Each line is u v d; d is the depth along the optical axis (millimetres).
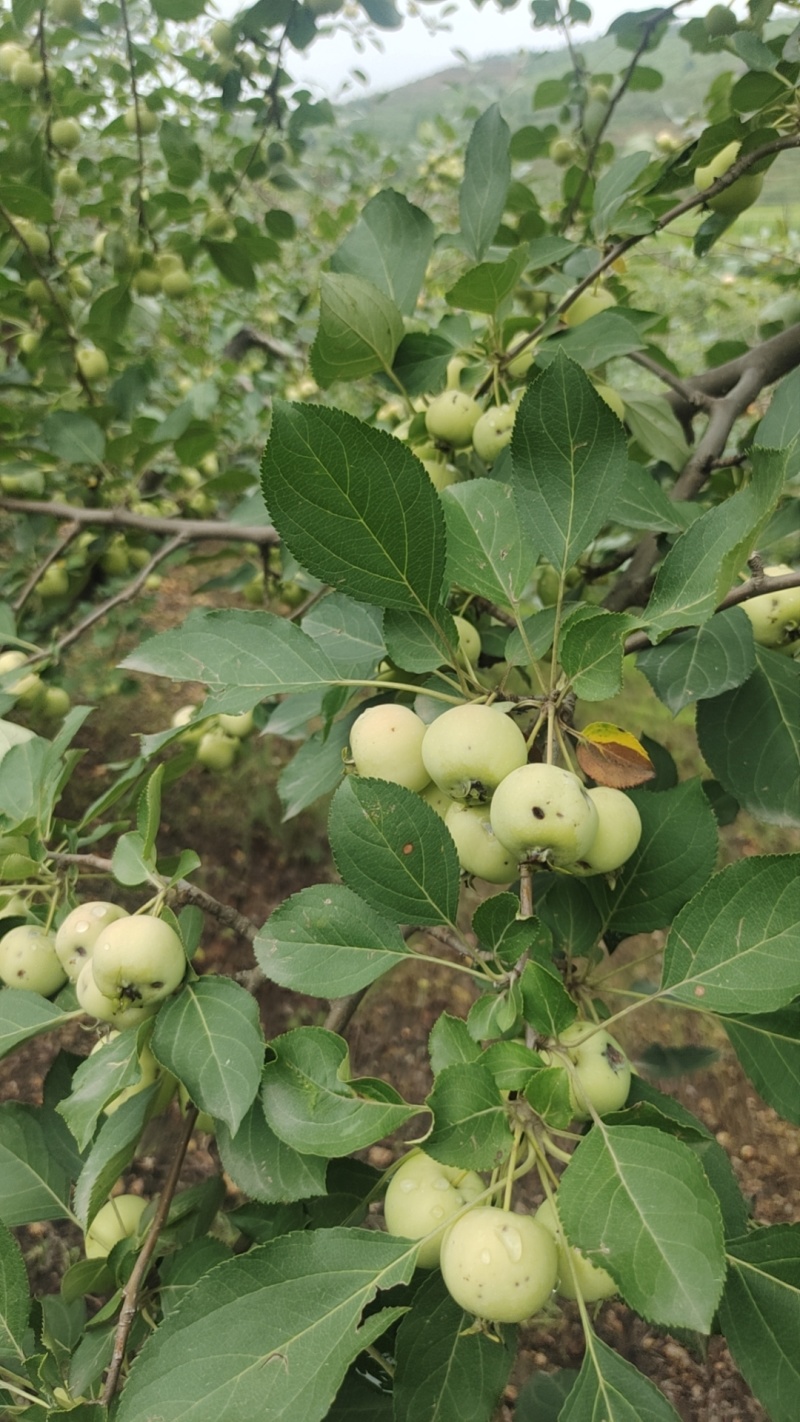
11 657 810
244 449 1400
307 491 298
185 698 1571
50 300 976
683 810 359
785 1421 290
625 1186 244
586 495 321
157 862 464
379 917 317
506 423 491
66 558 1109
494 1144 265
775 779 423
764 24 595
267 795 1320
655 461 779
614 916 367
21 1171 443
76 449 873
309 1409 248
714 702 440
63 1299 399
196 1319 266
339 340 485
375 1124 292
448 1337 312
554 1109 266
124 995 325
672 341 1608
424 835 302
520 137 913
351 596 324
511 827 279
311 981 311
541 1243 259
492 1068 268
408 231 538
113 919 382
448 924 308
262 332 1637
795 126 518
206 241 995
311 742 493
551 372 309
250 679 352
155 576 1251
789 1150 937
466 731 299
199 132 1284
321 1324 263
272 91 868
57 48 990
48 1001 406
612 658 296
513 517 357
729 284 1397
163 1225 378
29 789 467
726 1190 333
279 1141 327
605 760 313
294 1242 277
